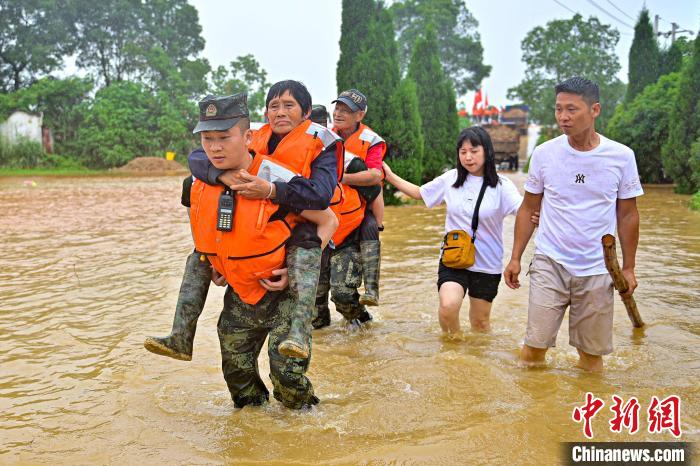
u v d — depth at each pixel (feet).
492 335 17.93
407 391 13.56
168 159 166.81
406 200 58.59
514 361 15.74
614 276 13.99
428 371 14.58
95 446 11.21
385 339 17.58
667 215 44.09
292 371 12.00
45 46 184.14
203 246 11.69
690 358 15.78
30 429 11.92
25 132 159.53
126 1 193.98
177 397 13.39
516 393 13.37
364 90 53.42
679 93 61.11
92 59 197.77
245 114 11.21
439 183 18.51
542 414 12.22
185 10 211.61
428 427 11.78
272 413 12.55
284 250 11.62
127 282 24.08
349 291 18.26
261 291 11.87
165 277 24.93
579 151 14.35
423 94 69.10
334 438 11.43
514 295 22.13
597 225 14.39
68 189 82.12
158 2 203.92
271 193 11.14
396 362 15.33
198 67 203.62
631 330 18.06
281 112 12.25
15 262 28.09
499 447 10.93
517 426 11.67
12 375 14.74
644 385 13.98
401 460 10.48
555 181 14.65
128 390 13.78
